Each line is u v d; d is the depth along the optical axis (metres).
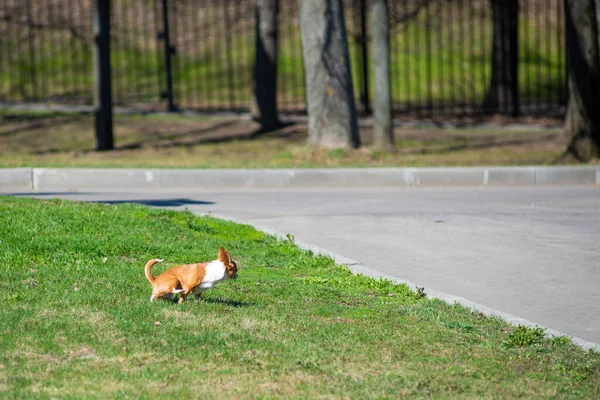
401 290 9.38
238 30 33.38
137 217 12.55
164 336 6.99
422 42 35.66
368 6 35.72
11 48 32.94
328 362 6.59
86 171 18.05
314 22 21.19
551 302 9.31
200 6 37.84
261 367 6.36
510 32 28.16
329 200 16.59
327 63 21.25
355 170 18.80
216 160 20.98
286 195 17.23
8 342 6.66
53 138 23.72
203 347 6.77
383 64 21.95
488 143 23.95
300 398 5.74
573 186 19.03
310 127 21.72
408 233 13.36
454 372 6.50
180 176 18.33
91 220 11.89
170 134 24.45
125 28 33.50
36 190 17.58
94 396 5.59
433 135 24.94
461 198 17.03
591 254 11.91
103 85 22.34
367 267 10.99
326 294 9.07
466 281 10.30
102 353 6.52
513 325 8.14
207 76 29.41
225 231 12.59
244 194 17.31
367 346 7.11
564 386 6.33
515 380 6.41
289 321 7.77
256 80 25.38
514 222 14.38
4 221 11.34
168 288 8.09
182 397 5.65
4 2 33.09
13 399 5.50
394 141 22.39
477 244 12.58
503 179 19.17
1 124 25.00
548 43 28.88
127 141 23.58
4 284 8.53
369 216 14.82
